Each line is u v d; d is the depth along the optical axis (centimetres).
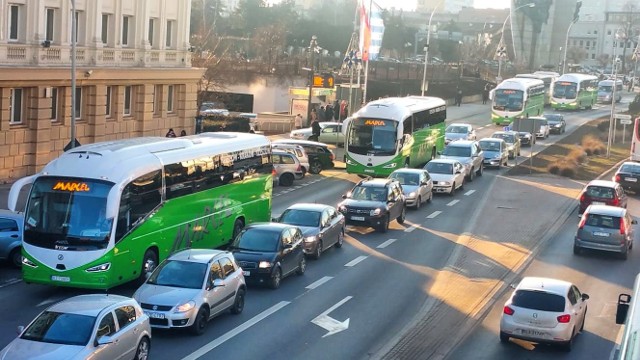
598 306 2547
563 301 2075
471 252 3188
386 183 3641
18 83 4031
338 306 2400
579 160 5988
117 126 4925
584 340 2195
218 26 13338
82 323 1636
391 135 4650
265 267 2497
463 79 11475
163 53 5316
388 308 2406
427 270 2891
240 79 8200
